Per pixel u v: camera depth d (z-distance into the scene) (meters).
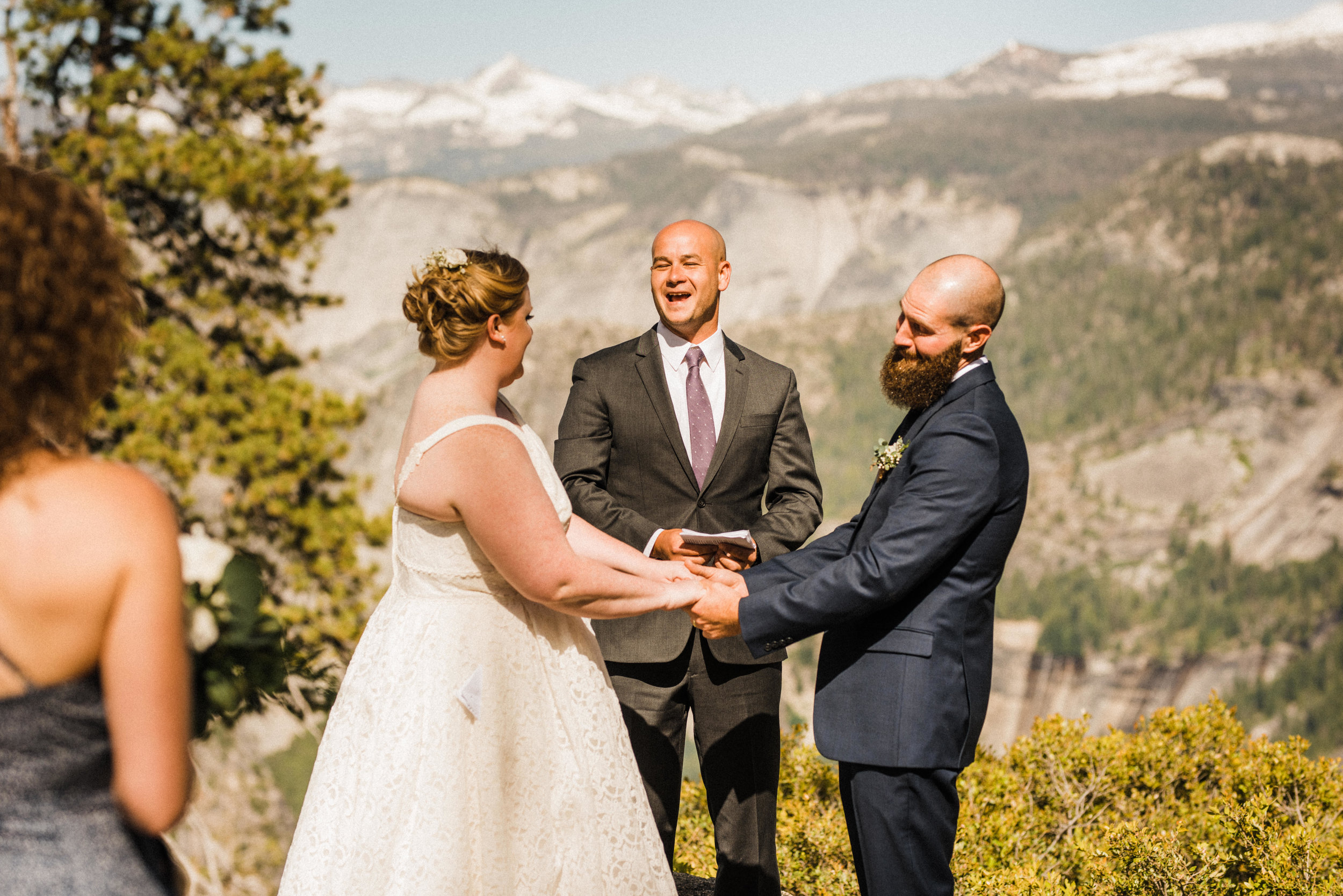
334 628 11.02
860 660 2.71
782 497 3.39
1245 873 3.65
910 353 2.76
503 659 2.35
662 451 3.28
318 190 13.98
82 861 1.28
